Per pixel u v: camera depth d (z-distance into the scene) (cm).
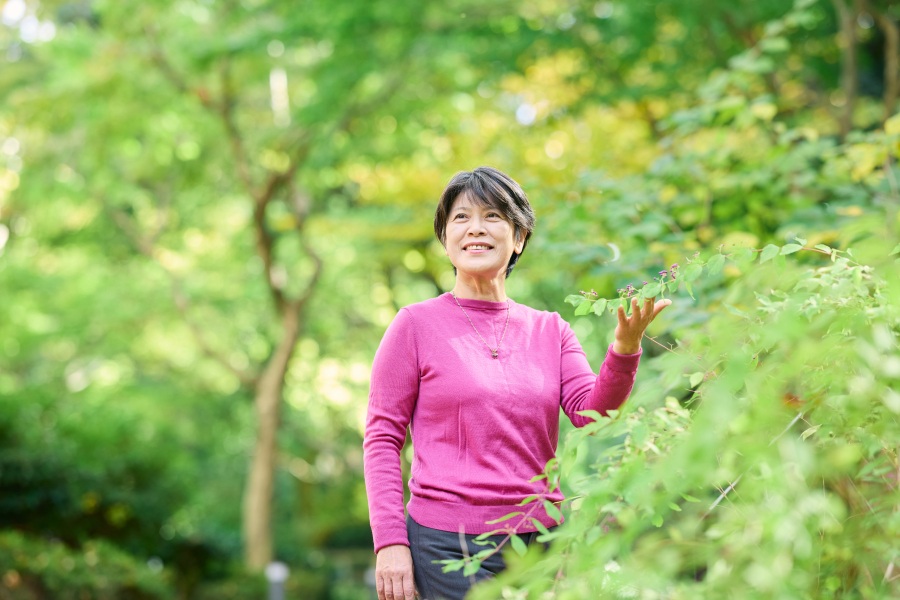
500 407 233
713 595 155
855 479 194
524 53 942
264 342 1931
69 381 1966
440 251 1357
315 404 2042
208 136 1440
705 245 455
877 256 189
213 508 2048
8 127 1348
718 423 153
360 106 1225
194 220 1708
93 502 1185
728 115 479
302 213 1559
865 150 444
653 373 322
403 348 242
